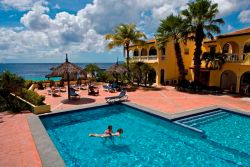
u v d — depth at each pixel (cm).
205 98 1817
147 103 1577
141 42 2725
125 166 733
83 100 1694
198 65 2269
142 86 2688
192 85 2314
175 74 3044
